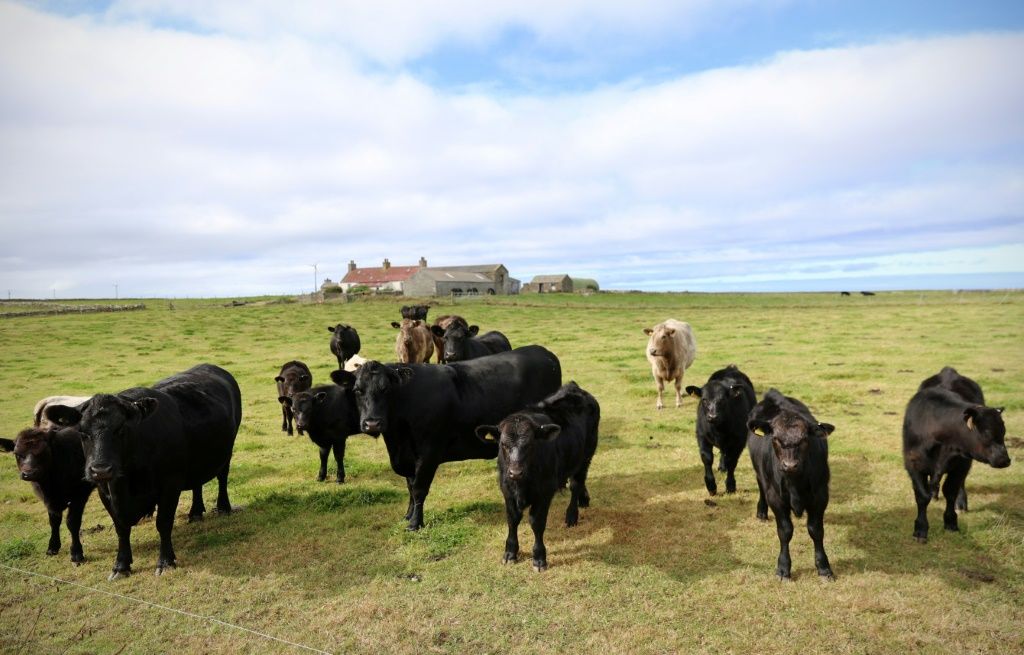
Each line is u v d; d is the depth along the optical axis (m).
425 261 86.25
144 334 30.38
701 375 17.20
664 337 13.35
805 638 4.90
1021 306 38.66
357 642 5.02
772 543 6.62
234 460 10.45
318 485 9.08
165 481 6.36
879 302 52.28
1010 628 4.96
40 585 6.11
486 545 6.82
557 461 6.55
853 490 8.08
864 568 6.00
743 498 8.02
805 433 5.43
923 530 6.58
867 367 17.36
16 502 8.59
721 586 5.74
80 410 5.75
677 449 10.36
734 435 7.92
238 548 6.85
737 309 45.62
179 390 6.97
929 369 16.75
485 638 5.03
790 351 21.14
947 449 6.32
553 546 6.75
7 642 5.14
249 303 53.03
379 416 7.12
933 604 5.33
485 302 52.66
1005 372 15.77
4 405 14.70
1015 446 9.52
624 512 7.63
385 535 7.15
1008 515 7.12
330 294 55.34
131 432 5.89
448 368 8.03
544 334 29.34
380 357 21.84
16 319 37.78
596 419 7.73
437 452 7.63
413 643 4.98
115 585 6.07
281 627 5.26
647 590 5.70
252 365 20.61
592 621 5.23
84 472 6.41
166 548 6.39
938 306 41.72
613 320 37.06
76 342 27.31
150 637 5.18
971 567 5.98
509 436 5.94
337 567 6.36
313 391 9.00
